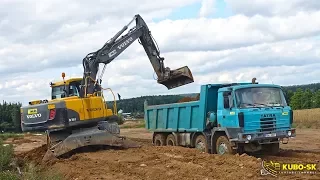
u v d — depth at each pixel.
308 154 16.09
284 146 21.36
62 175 13.23
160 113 21.83
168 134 21.47
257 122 15.18
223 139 16.11
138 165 14.11
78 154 16.81
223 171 11.88
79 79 19.69
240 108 15.32
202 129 17.53
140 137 36.72
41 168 15.22
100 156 16.27
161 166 13.61
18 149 28.28
